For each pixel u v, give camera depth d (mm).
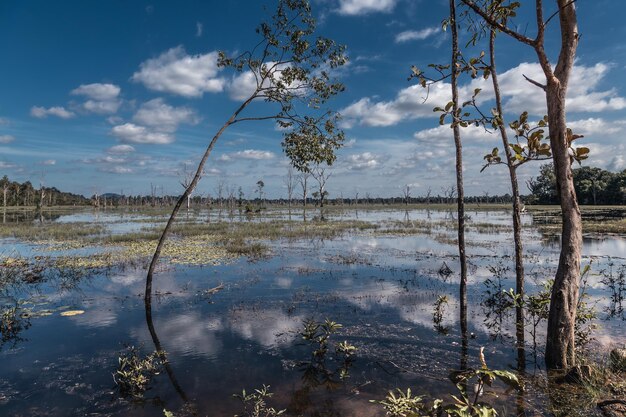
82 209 74125
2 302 9438
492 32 6977
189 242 20016
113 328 7590
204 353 6348
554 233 23656
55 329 7559
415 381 5277
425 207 76500
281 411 4363
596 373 4957
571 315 5273
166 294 10031
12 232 25672
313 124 10875
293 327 7512
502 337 6812
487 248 17719
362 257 15414
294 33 9930
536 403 4555
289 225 30547
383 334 7035
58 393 5133
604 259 14336
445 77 5922
